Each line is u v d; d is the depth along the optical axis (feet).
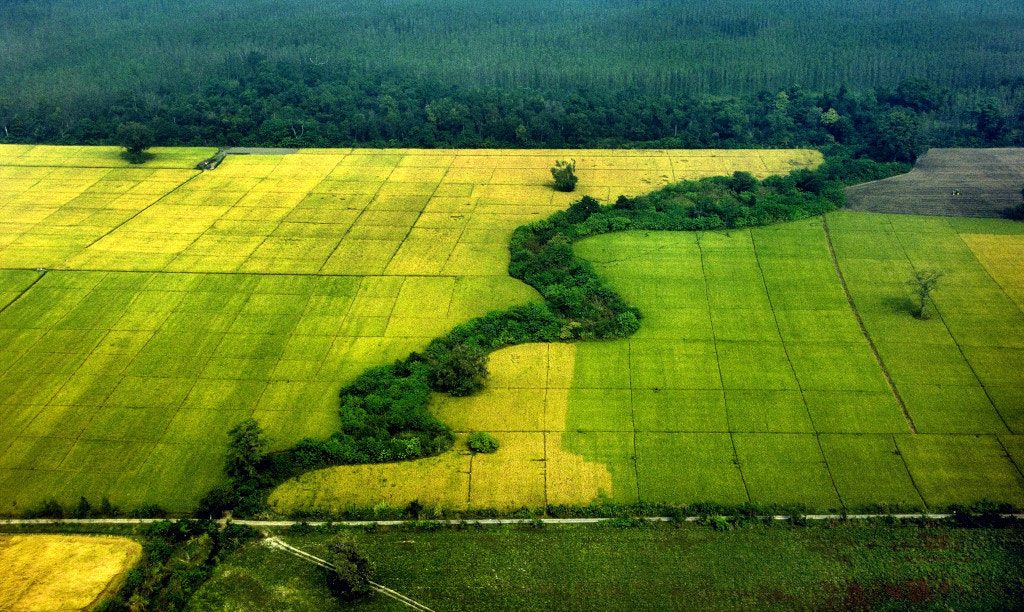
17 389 352.28
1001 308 389.39
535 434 318.86
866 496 287.28
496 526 279.28
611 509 284.00
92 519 289.74
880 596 246.06
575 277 419.74
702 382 344.49
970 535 270.26
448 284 423.64
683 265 435.53
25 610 252.62
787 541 269.85
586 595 249.96
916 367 350.23
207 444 319.47
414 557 265.95
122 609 252.21
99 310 407.44
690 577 255.70
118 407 340.39
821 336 373.20
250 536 278.67
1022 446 306.35
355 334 383.86
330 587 255.91
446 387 342.03
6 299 418.31
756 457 305.12
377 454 306.35
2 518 290.76
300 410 335.26
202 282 430.20
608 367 355.36
